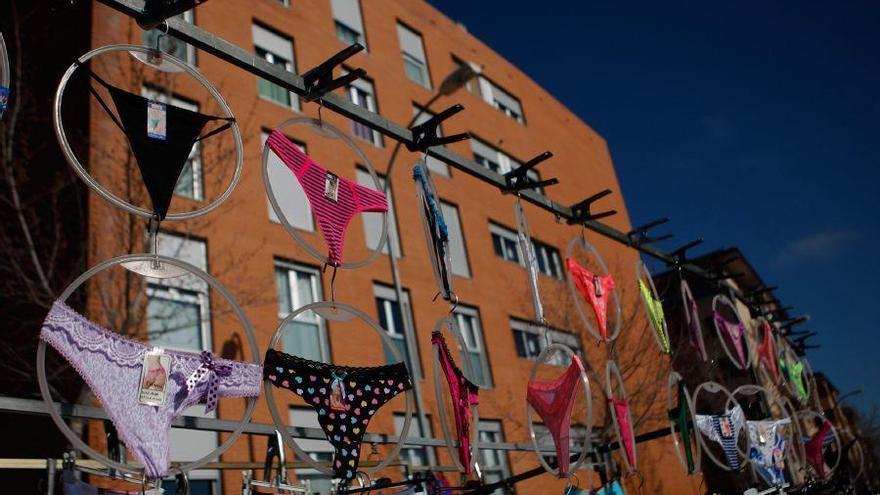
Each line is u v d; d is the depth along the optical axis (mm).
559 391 4340
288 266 10805
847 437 28328
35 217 8703
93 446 7426
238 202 10328
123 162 8906
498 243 16344
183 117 2998
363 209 3713
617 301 5301
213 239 9742
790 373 8617
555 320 15352
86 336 2570
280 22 13094
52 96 9664
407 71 16734
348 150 12961
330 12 14633
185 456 8281
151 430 2654
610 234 5707
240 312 2955
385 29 16203
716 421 5973
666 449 17250
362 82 14773
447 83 8461
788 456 7387
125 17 9977
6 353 8492
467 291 14367
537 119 20719
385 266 12555
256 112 11320
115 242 8430
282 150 3453
